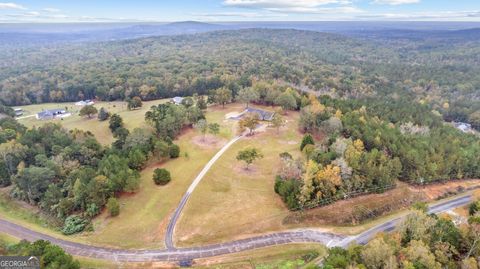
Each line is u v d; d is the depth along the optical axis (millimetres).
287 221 80375
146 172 101812
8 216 88312
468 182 105250
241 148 115438
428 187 99062
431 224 66250
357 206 85562
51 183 94375
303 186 83875
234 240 74688
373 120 128375
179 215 82062
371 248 57875
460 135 134375
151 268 66625
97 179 86000
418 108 175750
